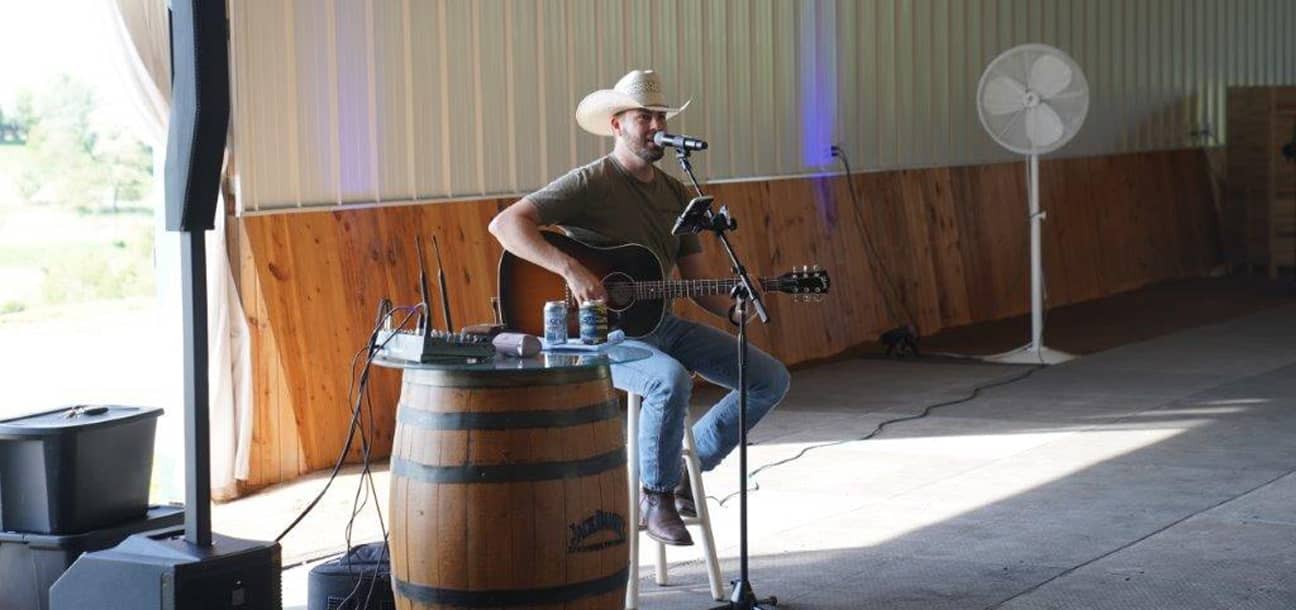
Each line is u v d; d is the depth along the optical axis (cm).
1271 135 1466
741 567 459
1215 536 536
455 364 388
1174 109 1459
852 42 1066
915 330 1084
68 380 1062
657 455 462
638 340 493
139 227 1711
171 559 398
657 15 901
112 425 442
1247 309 1218
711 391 893
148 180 1723
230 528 593
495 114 797
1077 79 959
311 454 690
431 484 381
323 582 429
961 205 1174
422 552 383
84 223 1703
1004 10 1225
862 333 1058
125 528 444
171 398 675
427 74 759
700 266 528
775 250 983
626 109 505
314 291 697
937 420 786
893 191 1106
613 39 870
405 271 742
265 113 680
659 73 902
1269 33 1622
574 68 844
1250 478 627
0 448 438
